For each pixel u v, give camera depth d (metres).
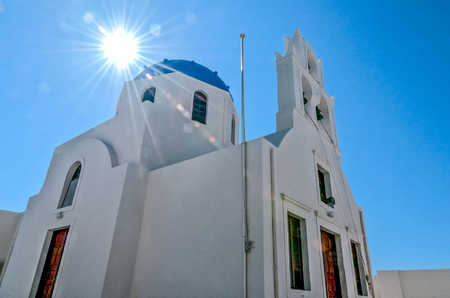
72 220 9.38
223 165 7.08
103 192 8.90
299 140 8.49
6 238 15.12
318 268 7.07
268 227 5.77
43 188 12.03
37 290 9.32
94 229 8.41
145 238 8.12
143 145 9.60
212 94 13.46
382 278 13.48
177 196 7.88
